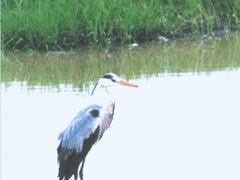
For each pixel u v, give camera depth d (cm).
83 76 1577
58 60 1678
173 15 1831
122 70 1609
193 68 1606
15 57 1688
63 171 1220
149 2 1844
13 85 1520
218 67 1608
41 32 1717
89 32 1738
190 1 1844
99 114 1245
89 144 1237
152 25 1786
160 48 1747
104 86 1270
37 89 1495
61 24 1736
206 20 1825
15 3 1812
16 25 1725
